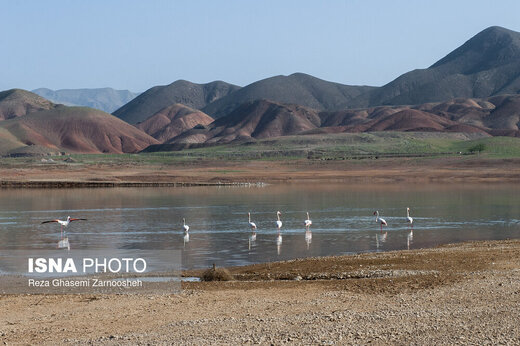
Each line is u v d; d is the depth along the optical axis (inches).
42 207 2610.7
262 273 978.1
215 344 546.9
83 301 759.1
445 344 526.0
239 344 545.0
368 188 3745.1
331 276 912.3
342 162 6279.5
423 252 1145.4
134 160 7554.1
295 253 1289.4
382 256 1098.7
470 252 1093.8
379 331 571.8
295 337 559.8
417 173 5147.6
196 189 3937.0
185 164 6742.1
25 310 710.5
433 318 613.3
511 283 774.5
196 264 1154.0
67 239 1567.4
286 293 778.8
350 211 2265.0
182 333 591.2
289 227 1780.3
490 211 2193.7
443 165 5718.5
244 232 1672.0
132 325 631.8
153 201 2896.2
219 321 634.2
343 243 1434.5
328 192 3408.0
